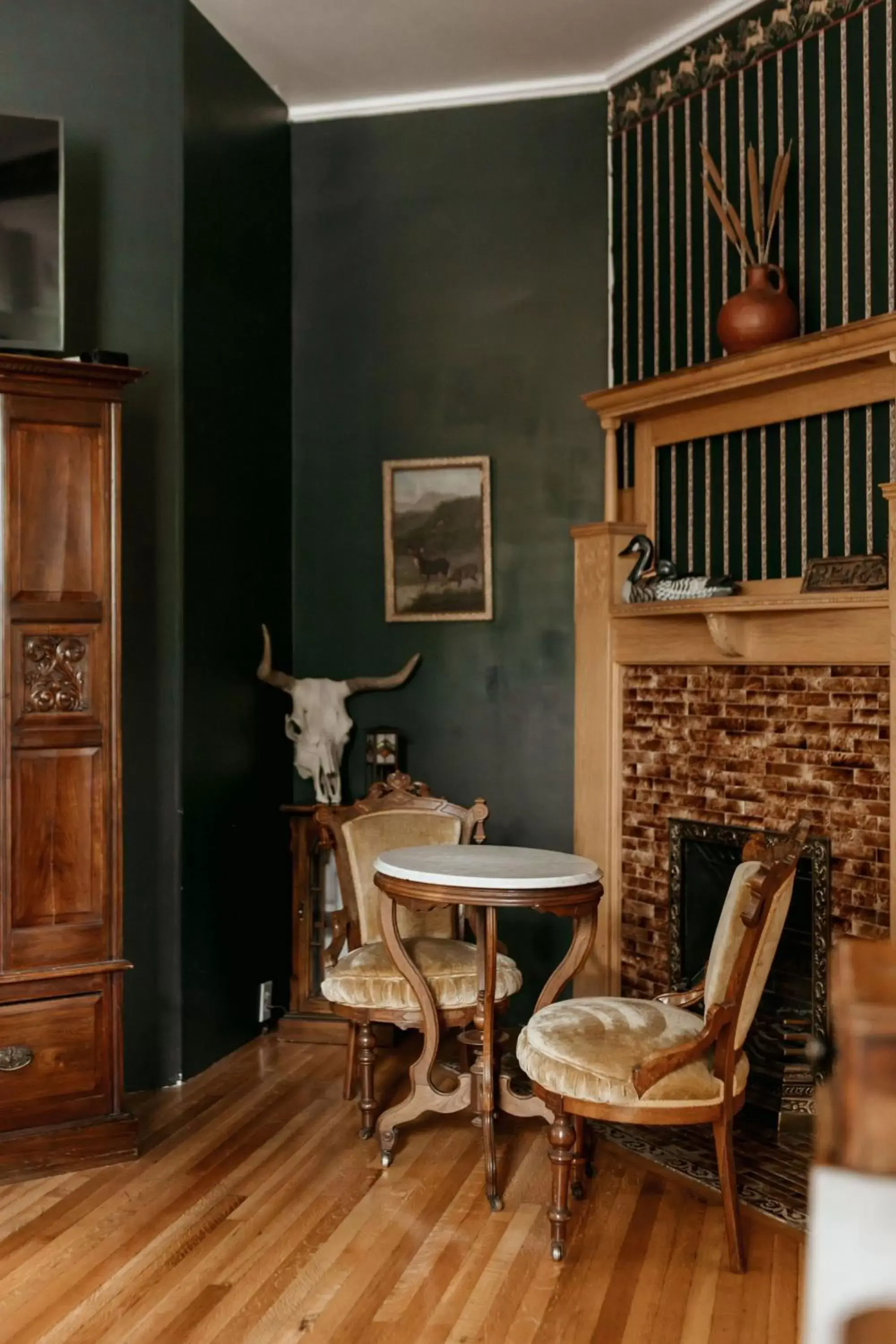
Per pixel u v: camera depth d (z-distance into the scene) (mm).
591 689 4059
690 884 3762
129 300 3621
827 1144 424
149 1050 3637
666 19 3900
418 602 4410
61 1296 2363
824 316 3469
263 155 4324
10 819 2953
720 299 3830
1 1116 2953
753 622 3465
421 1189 2918
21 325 3107
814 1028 3279
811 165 3506
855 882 3195
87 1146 3029
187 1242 2611
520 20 3914
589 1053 2553
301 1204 2818
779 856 2604
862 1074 413
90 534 3074
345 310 4527
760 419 3572
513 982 3176
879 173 3303
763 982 2633
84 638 3070
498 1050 3064
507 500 4328
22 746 2971
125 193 3617
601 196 4246
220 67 3971
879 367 3189
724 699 3613
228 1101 3537
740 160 3742
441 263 4414
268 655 4164
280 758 4465
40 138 3131
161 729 3660
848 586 3180
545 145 4309
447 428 4402
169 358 3674
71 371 3000
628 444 4145
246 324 4172
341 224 4531
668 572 3744
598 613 4016
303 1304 2342
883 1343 406
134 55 3637
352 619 4527
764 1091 3430
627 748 3996
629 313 4164
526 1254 2570
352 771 4480
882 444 3248
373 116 4492
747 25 3709
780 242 3615
